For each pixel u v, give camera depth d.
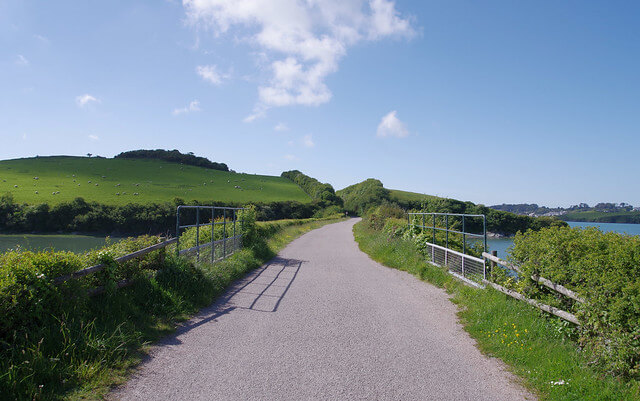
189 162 110.25
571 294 4.54
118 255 5.78
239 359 4.24
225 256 10.85
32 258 4.28
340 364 4.16
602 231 4.95
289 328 5.45
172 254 7.19
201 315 6.02
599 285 4.04
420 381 3.76
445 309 6.66
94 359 3.80
